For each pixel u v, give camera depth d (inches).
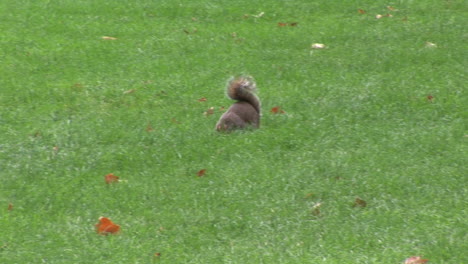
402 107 595.5
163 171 492.4
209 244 410.3
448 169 487.8
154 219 435.2
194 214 438.9
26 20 822.5
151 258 395.2
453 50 732.7
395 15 842.2
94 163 505.7
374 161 498.6
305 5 868.0
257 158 504.1
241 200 452.1
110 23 816.9
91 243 412.5
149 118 580.1
